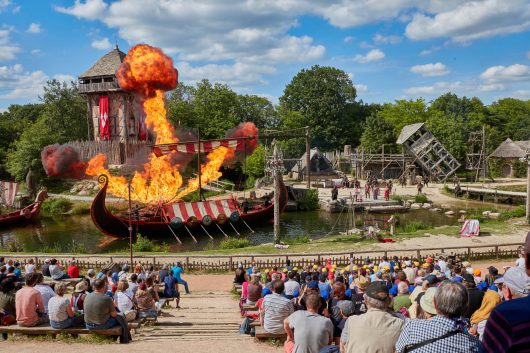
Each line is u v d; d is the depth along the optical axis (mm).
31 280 9758
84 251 32031
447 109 105250
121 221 36812
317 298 6219
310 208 51188
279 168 30906
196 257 23766
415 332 3740
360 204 49375
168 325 11883
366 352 4496
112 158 68438
